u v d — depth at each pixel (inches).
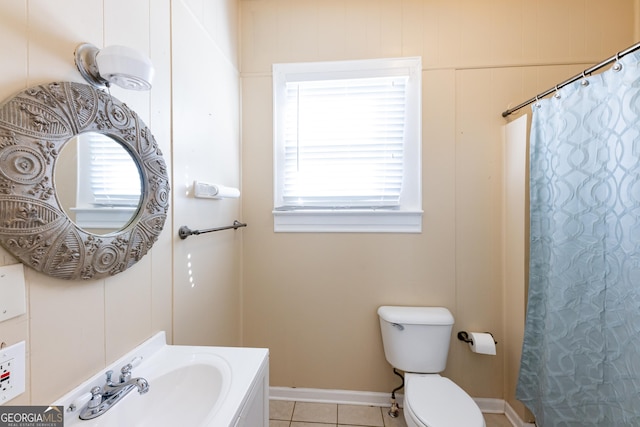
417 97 68.5
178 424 32.2
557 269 51.6
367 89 70.1
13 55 23.2
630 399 41.9
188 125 49.0
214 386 33.9
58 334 27.0
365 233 70.1
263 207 72.5
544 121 55.6
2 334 22.6
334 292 71.1
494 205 67.2
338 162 71.9
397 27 68.1
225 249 63.9
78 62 28.8
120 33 34.5
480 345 62.6
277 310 72.6
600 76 45.2
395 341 63.6
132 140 34.0
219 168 60.9
